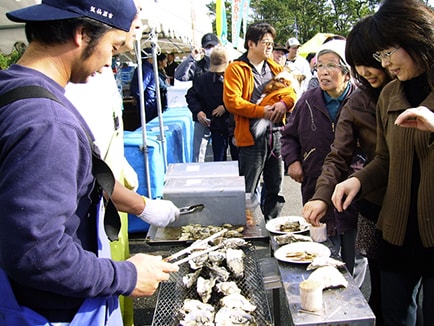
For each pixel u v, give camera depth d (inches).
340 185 69.4
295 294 57.6
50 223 35.1
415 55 58.1
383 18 59.5
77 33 39.5
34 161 34.7
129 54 266.7
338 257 71.9
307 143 100.7
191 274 67.5
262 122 138.8
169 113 258.7
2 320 40.2
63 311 42.1
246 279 66.6
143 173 148.1
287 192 221.8
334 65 92.9
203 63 247.4
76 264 37.7
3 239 34.8
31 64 40.4
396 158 63.3
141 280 43.6
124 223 88.0
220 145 201.3
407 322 70.4
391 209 65.2
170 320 58.9
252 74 140.4
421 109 54.1
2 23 108.4
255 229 85.0
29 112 36.0
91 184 43.0
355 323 51.2
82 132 39.3
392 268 68.3
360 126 81.2
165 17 169.3
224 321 55.1
